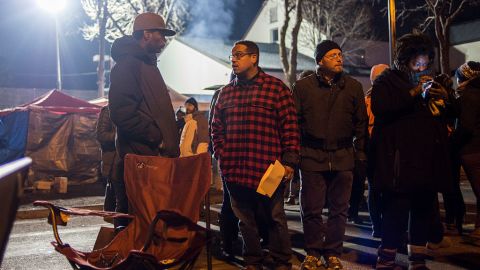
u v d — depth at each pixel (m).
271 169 4.52
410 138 4.61
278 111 4.74
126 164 4.22
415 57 4.64
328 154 4.93
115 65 4.52
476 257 5.66
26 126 13.20
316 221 5.03
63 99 14.10
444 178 4.59
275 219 4.78
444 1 21.86
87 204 10.48
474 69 5.91
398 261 5.48
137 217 4.10
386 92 4.61
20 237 7.40
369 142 4.95
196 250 3.62
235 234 5.89
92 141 13.84
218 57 30.16
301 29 32.38
